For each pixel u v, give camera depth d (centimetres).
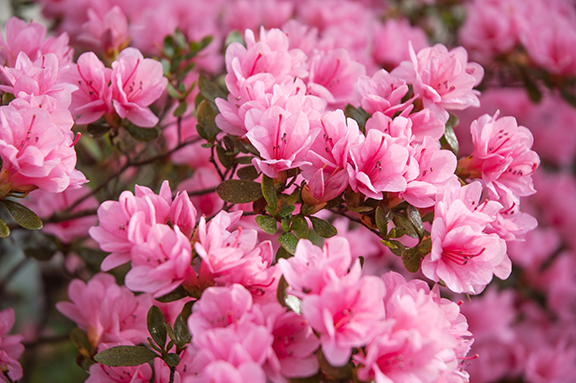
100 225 48
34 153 48
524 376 84
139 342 54
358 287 45
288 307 47
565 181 100
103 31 65
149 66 55
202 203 61
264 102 52
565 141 103
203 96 57
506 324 84
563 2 86
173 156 66
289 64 55
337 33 70
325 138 51
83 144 72
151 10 70
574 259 93
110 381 52
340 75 59
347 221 68
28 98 50
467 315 80
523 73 76
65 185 50
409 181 50
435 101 54
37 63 53
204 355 45
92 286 57
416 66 55
